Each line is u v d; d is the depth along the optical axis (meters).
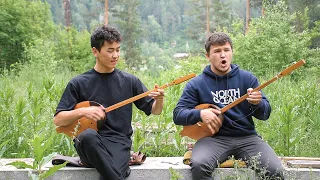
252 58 14.32
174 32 73.00
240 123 4.27
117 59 4.16
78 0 71.38
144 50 44.16
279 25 14.71
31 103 5.76
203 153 4.08
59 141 5.18
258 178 4.07
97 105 4.12
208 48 4.32
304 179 4.24
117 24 40.66
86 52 22.62
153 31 69.44
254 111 4.18
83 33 24.31
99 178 4.08
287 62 14.04
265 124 5.99
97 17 42.38
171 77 10.95
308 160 4.54
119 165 3.97
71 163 4.18
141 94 4.15
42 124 5.14
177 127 5.21
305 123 6.06
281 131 5.31
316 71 13.41
